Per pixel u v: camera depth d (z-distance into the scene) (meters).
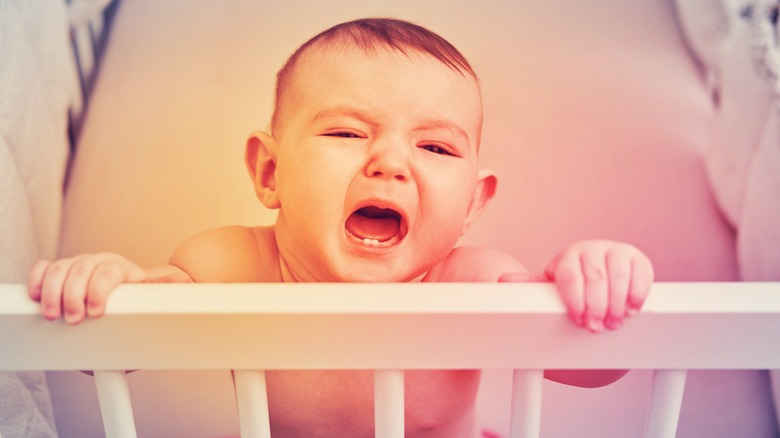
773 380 0.92
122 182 1.13
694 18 1.29
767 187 0.99
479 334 0.43
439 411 0.79
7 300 0.45
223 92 1.21
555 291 0.45
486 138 1.16
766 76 1.04
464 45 1.24
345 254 0.76
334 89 0.78
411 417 0.79
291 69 0.83
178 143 1.16
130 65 1.28
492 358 0.44
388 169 0.74
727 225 1.12
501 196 1.11
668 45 1.32
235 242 0.86
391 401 0.45
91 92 1.25
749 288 0.45
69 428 0.87
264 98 1.20
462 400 0.81
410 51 0.81
